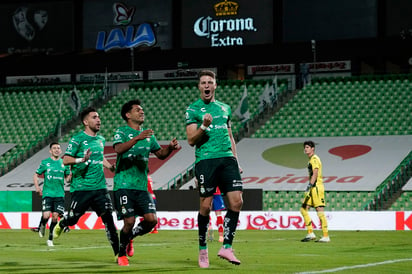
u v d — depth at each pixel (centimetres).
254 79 10225
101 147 2905
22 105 10712
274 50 9781
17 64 10862
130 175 2558
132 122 2608
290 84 10094
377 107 9244
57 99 10712
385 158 8125
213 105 2414
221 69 10312
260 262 2647
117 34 10531
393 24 9462
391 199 7419
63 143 9750
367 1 9550
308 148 4341
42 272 2222
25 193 7119
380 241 4394
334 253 3247
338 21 9681
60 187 4528
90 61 10606
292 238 4784
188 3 10244
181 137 9475
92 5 10644
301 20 9806
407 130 8788
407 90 9388
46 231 5897
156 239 4706
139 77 10656
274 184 7825
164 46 10344
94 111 2908
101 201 2848
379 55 9469
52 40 10831
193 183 8088
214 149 2375
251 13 9969
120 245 2539
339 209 7475
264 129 9319
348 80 9775
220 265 2484
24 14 10944
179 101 10138
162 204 6500
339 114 9281
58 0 10794
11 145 9856
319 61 9881
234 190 2367
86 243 4222
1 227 6669
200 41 10206
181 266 2453
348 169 7969
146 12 10419
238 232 5697
